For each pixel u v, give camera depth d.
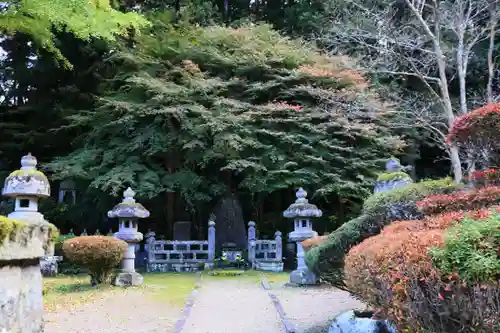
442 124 9.77
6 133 13.30
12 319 2.22
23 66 12.85
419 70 10.99
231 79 11.25
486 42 11.83
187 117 10.68
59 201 13.03
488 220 1.89
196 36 11.94
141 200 11.93
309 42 12.55
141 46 11.52
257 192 11.75
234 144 9.93
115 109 10.42
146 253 10.74
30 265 2.50
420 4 10.59
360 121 10.91
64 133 13.09
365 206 4.25
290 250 11.67
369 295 2.25
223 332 4.25
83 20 5.77
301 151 10.82
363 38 10.95
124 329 4.28
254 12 15.14
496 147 4.25
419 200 3.89
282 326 4.48
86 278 8.27
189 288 7.20
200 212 12.67
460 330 1.79
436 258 1.83
